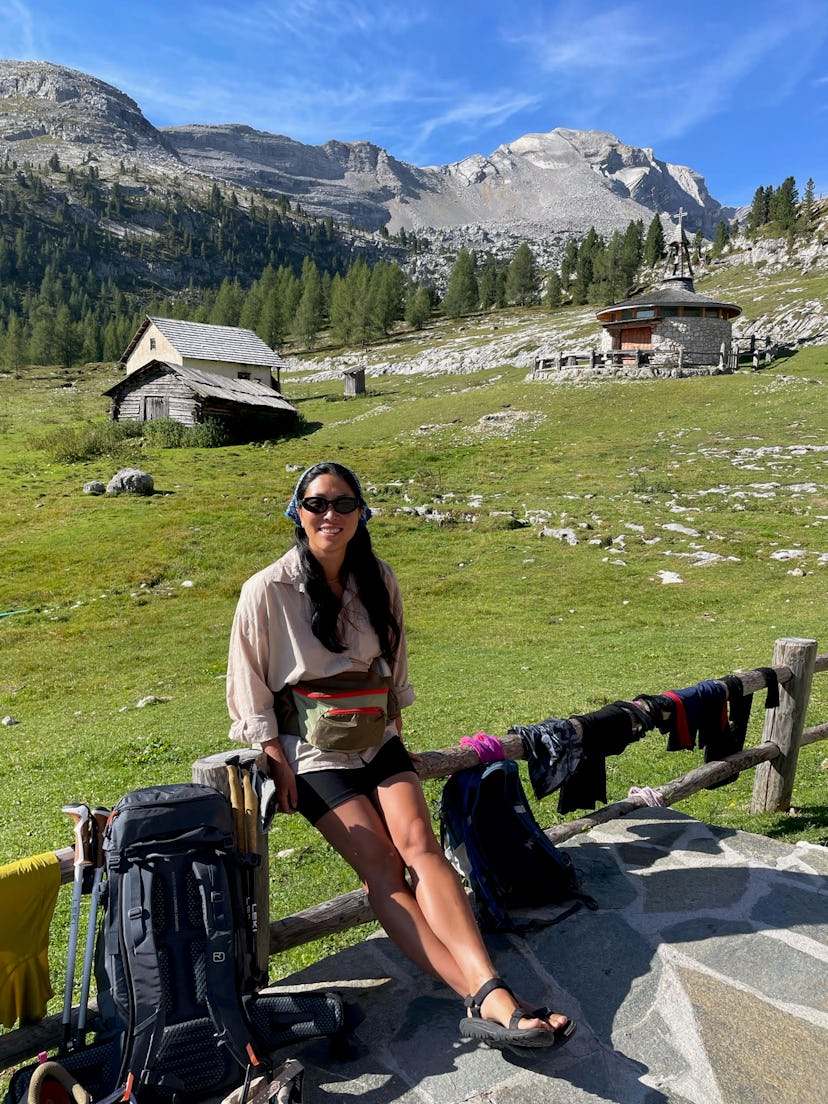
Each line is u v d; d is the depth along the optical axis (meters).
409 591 21.92
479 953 3.07
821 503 27.27
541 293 172.38
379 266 156.62
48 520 30.38
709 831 5.21
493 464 37.47
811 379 48.00
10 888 2.87
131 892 2.77
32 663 18.09
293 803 3.55
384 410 61.06
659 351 58.84
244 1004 2.91
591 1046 3.24
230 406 57.00
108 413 68.50
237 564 24.84
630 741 5.05
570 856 4.76
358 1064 3.16
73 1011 3.16
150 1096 2.67
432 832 3.43
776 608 18.33
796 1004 3.49
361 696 3.52
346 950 3.99
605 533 25.73
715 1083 3.03
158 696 15.15
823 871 4.68
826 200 138.88
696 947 3.89
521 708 11.69
